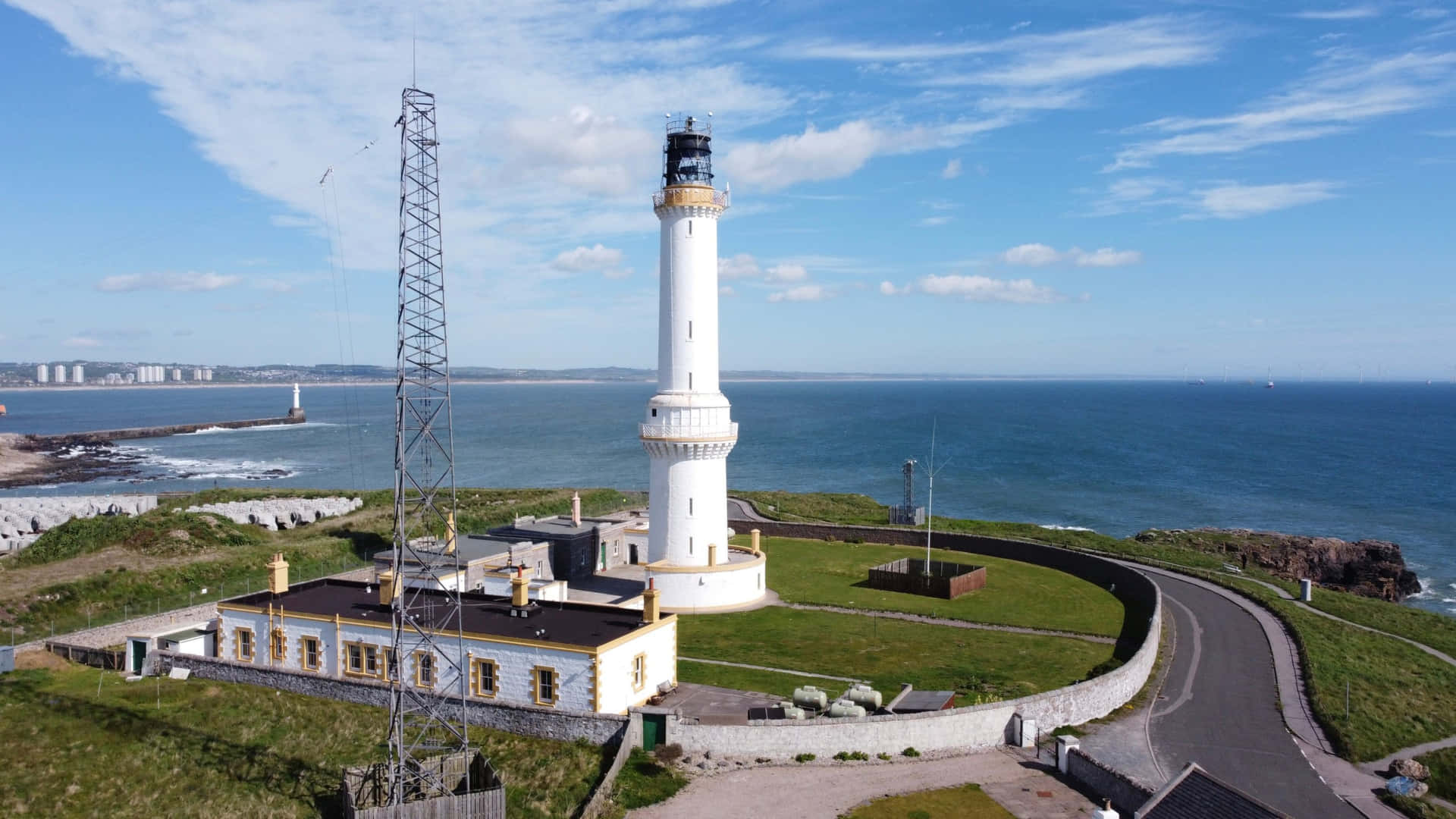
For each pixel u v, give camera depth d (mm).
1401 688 53125
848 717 41281
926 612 65875
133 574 68375
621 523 82000
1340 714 47188
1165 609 68125
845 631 60250
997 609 66875
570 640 43406
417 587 55219
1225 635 61219
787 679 49406
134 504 107375
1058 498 162000
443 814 35438
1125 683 48219
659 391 68250
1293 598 75312
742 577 67438
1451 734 46938
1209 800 30672
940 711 41688
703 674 50375
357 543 84750
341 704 46094
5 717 44406
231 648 51312
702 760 39062
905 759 39938
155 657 51531
